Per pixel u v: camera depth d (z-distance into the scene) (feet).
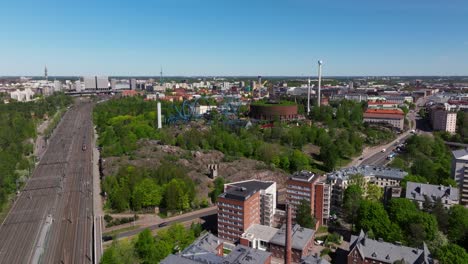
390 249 531.09
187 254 498.28
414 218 608.19
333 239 645.51
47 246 629.92
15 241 646.33
